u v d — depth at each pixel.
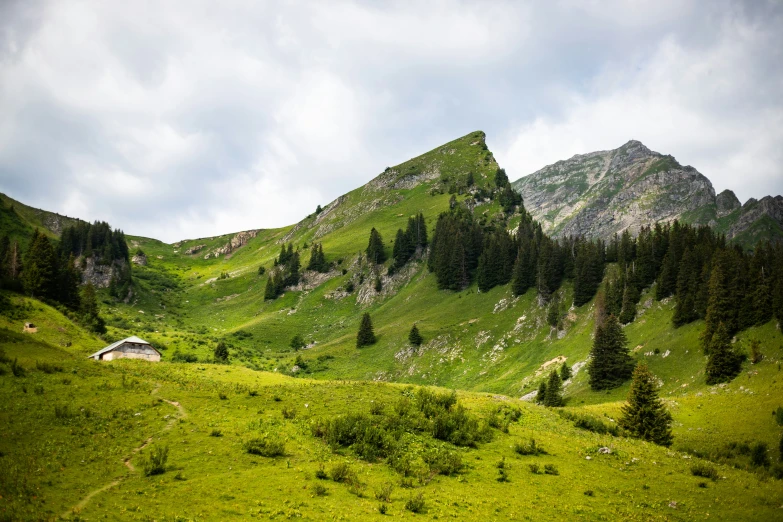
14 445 34.41
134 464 34.03
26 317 91.88
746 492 39.28
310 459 38.28
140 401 47.28
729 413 77.19
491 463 42.41
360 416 46.47
